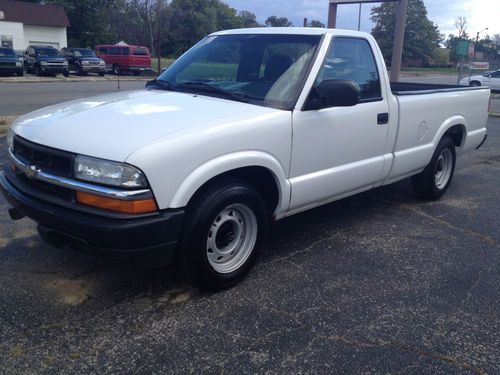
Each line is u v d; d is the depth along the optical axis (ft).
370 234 15.89
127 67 114.42
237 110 11.69
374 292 12.06
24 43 151.94
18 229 15.05
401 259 14.05
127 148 9.64
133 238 9.59
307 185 13.01
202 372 8.93
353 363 9.35
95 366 8.98
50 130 10.84
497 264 13.97
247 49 14.17
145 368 8.98
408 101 16.37
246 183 11.69
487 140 34.91
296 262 13.56
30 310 10.66
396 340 10.13
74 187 9.89
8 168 12.36
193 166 10.21
